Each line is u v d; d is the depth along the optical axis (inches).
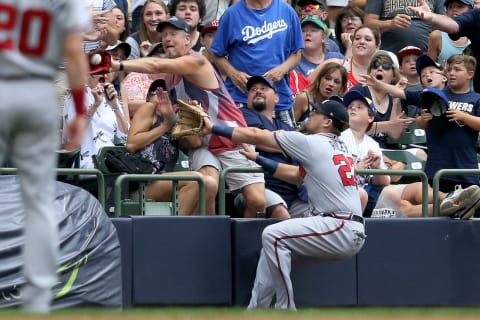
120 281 1168.8
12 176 1163.3
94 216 1165.7
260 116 1331.2
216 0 1720.0
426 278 1321.4
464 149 1359.5
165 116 1258.6
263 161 1236.5
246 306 1266.0
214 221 1257.4
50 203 685.3
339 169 1210.0
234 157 1290.6
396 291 1316.4
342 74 1443.2
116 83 1423.5
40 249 678.5
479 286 1334.9
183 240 1249.4
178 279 1249.4
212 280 1258.6
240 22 1427.2
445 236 1323.8
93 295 1143.6
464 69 1382.9
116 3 1609.3
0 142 674.2
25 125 671.8
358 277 1307.8
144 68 1233.4
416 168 1428.4
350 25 1679.4
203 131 1227.2
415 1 1705.2
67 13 675.4
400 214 1347.2
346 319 652.7
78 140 702.5
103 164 1273.4
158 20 1530.5
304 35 1563.7
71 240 1136.8
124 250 1228.5
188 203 1286.9
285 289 1202.0
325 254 1212.5
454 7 1640.0
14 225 1116.5
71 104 1228.5
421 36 1704.0
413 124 1478.8
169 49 1307.8
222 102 1300.4
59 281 1119.0
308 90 1454.2
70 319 629.9
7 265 1099.3
